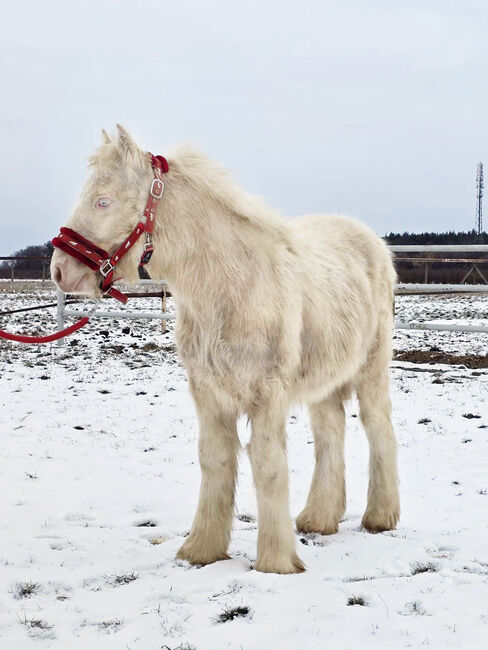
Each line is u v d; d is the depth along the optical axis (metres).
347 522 4.24
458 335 13.60
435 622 2.67
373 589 3.01
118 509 4.30
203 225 3.29
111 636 2.62
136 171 3.21
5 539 3.71
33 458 5.43
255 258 3.30
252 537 3.86
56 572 3.28
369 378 4.16
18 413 7.02
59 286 3.20
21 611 2.85
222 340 3.21
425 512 4.26
